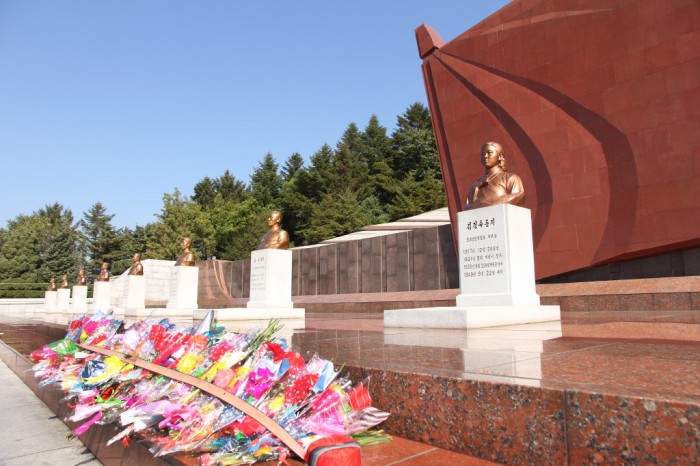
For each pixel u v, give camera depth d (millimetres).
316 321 10500
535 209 14789
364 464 2406
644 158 12625
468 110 16828
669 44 12406
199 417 2932
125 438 3182
